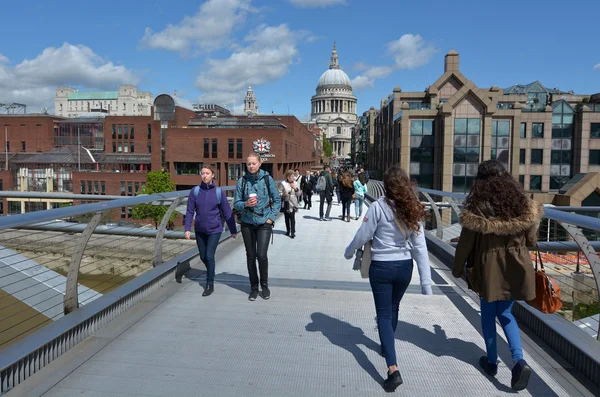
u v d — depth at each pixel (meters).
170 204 7.17
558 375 3.60
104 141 86.56
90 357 3.87
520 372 3.24
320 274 7.27
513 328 3.48
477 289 3.54
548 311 3.43
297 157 85.94
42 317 9.12
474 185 3.52
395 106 50.28
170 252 11.38
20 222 3.35
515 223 3.26
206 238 5.74
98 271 11.26
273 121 72.19
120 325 4.60
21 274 9.27
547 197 44.69
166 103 83.12
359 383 3.53
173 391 3.35
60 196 9.45
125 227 10.12
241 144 66.06
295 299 5.63
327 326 4.72
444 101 47.41
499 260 3.40
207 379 3.54
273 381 3.54
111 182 71.81
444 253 7.75
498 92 53.88
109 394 3.29
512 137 45.91
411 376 3.64
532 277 3.36
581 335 3.89
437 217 9.24
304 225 13.70
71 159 78.62
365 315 5.07
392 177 3.63
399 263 3.60
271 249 9.59
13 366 3.35
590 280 9.16
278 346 4.18
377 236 3.65
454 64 46.78
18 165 78.50
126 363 3.78
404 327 4.71
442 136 44.66
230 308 5.24
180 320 4.80
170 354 3.97
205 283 6.28
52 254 10.30
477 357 4.00
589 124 52.69
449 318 4.99
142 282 5.45
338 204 21.55
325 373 3.68
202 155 66.81
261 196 5.52
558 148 54.00
